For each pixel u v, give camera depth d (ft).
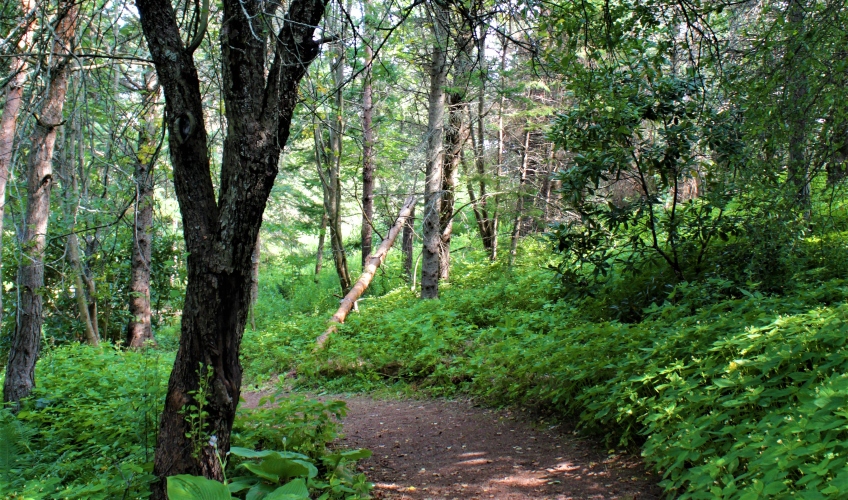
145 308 44.55
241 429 16.99
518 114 44.21
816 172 19.36
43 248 22.21
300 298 64.80
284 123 12.50
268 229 68.13
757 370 12.14
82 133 18.88
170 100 12.00
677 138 23.44
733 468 9.41
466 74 33.55
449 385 24.62
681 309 19.33
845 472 7.44
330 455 14.96
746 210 23.09
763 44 19.93
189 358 12.14
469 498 13.66
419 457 17.15
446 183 48.73
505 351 22.45
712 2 19.29
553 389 18.47
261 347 37.88
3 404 21.34
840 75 17.98
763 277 20.77
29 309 22.47
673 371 14.07
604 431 16.06
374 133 53.62
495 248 54.13
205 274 12.07
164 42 11.86
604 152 23.85
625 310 24.56
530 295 35.40
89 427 18.57
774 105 18.71
